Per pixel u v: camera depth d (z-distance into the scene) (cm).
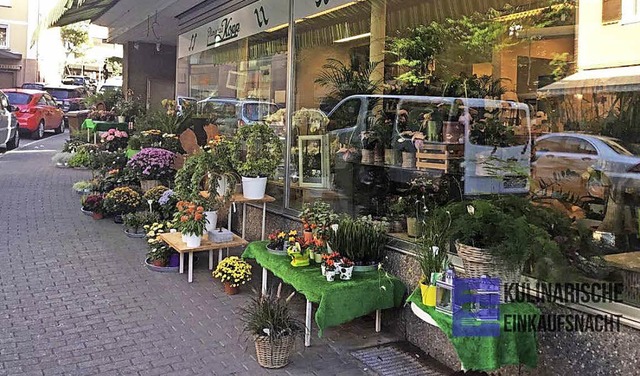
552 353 271
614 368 248
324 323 321
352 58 538
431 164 409
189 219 457
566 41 406
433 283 282
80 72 3481
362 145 465
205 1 790
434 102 461
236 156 500
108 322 369
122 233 609
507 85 455
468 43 503
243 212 564
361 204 441
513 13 467
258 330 311
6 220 649
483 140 394
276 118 570
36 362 310
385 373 314
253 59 648
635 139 328
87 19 1014
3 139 1295
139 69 1274
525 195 342
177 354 325
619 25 351
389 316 372
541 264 265
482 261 266
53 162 1140
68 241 569
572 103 379
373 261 368
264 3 621
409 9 530
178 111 834
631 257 281
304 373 309
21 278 451
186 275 473
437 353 334
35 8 2667
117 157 795
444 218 298
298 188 507
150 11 896
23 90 1728
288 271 364
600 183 322
